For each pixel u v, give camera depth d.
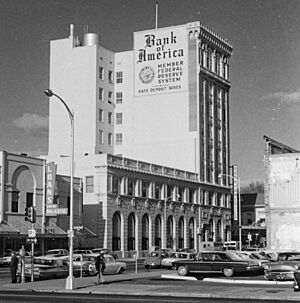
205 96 107.69
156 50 107.62
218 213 109.69
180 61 105.94
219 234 109.88
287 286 30.92
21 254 35.91
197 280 36.31
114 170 81.62
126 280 36.91
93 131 103.50
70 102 105.94
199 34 105.69
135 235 85.62
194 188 102.44
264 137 63.81
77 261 41.59
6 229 63.09
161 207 92.19
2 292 29.66
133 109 108.12
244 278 36.19
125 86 109.12
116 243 81.50
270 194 61.56
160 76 106.94
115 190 82.00
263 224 124.19
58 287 31.62
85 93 104.88
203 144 106.12
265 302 23.11
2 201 64.25
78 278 38.62
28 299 24.97
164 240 91.88
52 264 40.41
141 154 106.88
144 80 107.75
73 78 106.12
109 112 107.94
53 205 69.62
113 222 81.00
